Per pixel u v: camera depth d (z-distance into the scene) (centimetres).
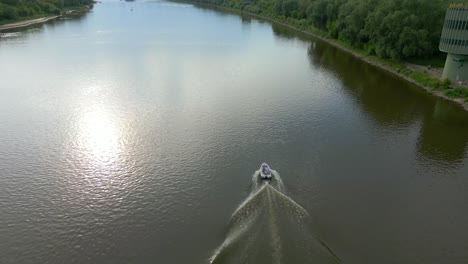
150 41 18550
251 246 4372
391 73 12281
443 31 10069
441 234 4878
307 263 4141
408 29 11862
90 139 7456
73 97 9900
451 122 8275
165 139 7406
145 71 12569
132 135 7606
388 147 7138
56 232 4988
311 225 4906
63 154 6906
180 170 6294
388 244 4694
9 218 5247
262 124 8131
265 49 16525
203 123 8181
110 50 16138
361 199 5544
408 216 5203
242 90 10544
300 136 7556
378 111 8919
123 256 4578
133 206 5447
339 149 7031
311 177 6075
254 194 5431
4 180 6103
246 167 6350
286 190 5688
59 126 8088
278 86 10950
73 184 5991
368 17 13675
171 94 10162
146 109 9025
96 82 11269
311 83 11238
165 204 5466
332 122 8262
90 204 5516
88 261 4531
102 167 6438
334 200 5500
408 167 6431
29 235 4938
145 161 6594
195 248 4650
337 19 17775
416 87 10719
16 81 11319
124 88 10688
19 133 7762
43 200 5619
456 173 6259
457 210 5334
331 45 17262
